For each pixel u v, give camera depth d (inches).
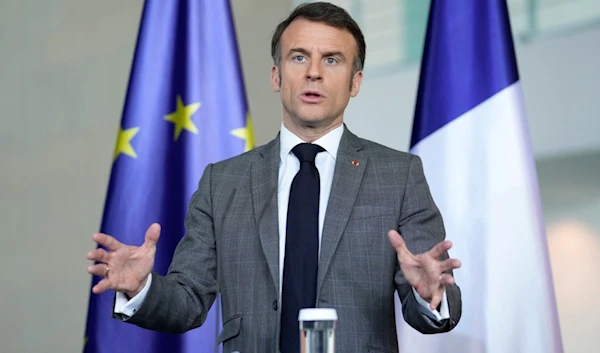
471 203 229.3
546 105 315.9
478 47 240.8
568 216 320.5
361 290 151.3
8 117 330.0
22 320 321.1
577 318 318.7
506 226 225.3
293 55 166.9
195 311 152.8
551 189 322.0
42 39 335.0
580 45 309.7
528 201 226.2
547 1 318.0
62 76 333.7
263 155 169.3
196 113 250.2
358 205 157.8
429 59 243.6
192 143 248.4
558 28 315.3
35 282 322.3
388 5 344.5
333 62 166.9
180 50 255.4
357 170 162.2
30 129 330.0
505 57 237.3
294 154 166.1
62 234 325.4
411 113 332.2
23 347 319.6
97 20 337.7
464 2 244.1
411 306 142.6
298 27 167.9
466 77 239.3
